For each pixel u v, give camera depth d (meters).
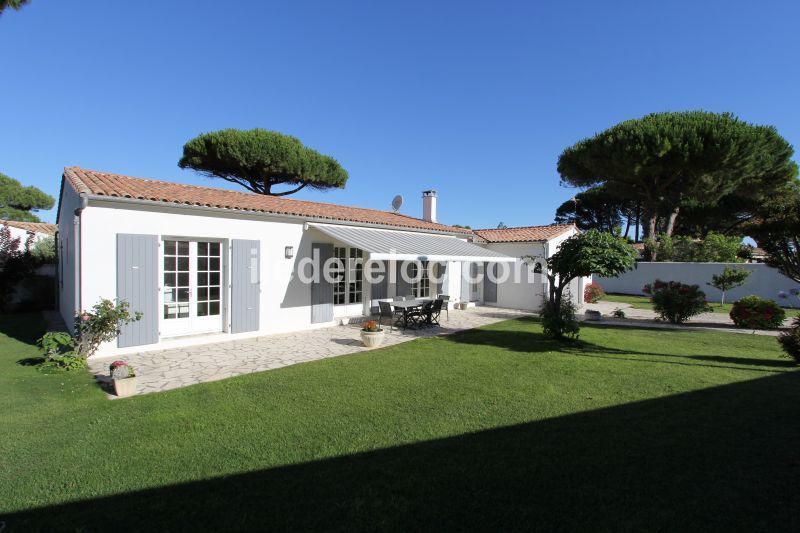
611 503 4.56
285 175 35.06
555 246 25.84
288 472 5.27
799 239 12.45
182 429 6.63
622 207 54.81
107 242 11.62
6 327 16.67
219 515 4.36
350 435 6.43
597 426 6.77
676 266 35.34
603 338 15.20
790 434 6.42
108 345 11.71
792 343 11.30
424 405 7.84
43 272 24.83
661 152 29.14
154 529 4.14
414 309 17.86
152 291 12.52
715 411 7.46
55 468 5.36
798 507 4.49
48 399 8.05
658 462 5.51
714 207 40.97
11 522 4.23
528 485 4.93
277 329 15.68
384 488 4.88
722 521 4.24
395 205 27.16
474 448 5.96
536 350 13.01
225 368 10.70
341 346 13.60
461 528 4.12
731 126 29.39
